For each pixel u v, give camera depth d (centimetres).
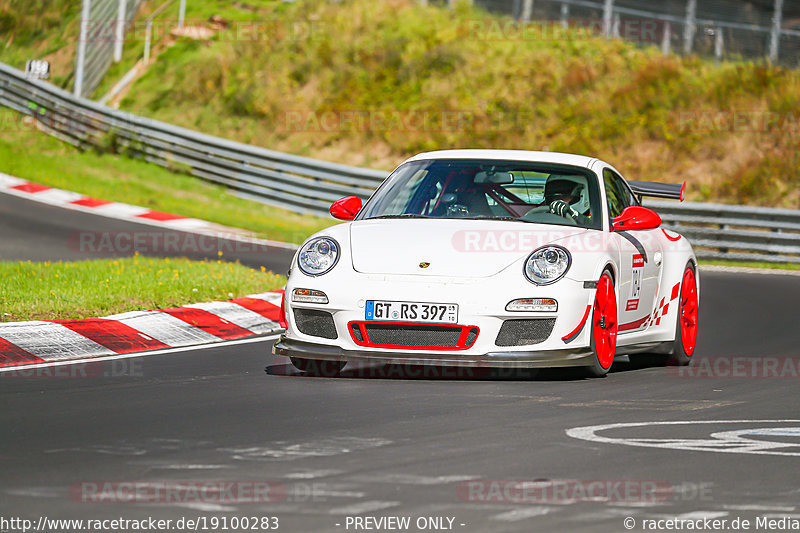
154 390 2430
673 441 1917
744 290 4972
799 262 6681
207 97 10125
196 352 3045
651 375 2759
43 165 8525
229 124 9788
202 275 4216
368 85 9875
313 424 2052
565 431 1995
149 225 6656
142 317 3378
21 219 6378
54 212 6794
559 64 9656
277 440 1906
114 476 1641
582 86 9388
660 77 9312
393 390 2436
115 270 4225
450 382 2552
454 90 9569
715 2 9756
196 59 10512
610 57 9631
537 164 2872
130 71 10619
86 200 7362
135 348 3094
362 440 1908
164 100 10169
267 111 9819
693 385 2586
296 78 10144
